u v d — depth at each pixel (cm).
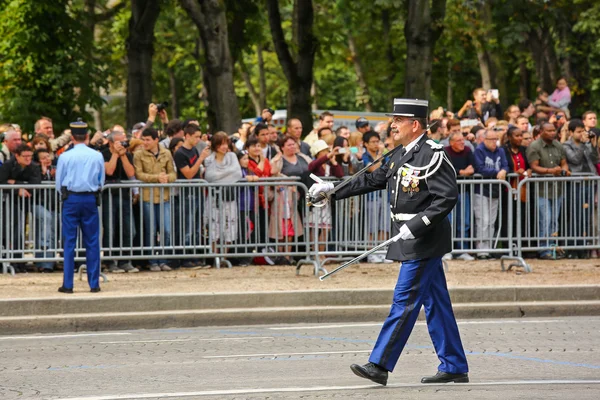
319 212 4078
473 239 4231
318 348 2769
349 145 4534
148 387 2205
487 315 3450
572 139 4569
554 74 10344
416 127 2153
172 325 3272
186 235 4103
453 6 8506
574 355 2623
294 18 7975
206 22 5588
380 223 4172
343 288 3506
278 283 3694
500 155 4331
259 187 4125
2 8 8081
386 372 2105
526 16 9694
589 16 9594
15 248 3953
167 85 14300
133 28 7144
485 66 9912
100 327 3219
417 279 2108
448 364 2181
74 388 2206
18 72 7869
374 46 11881
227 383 2242
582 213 4375
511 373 2352
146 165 4053
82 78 7956
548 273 4012
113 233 4028
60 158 3469
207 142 4403
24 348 2825
